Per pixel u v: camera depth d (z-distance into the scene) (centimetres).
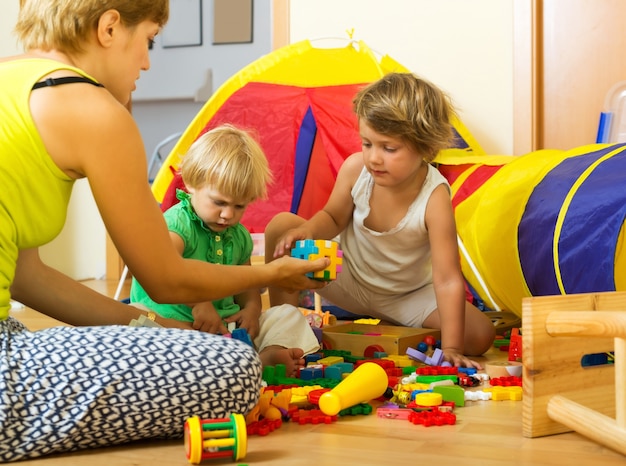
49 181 91
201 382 89
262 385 109
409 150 143
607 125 233
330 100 225
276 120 225
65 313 113
